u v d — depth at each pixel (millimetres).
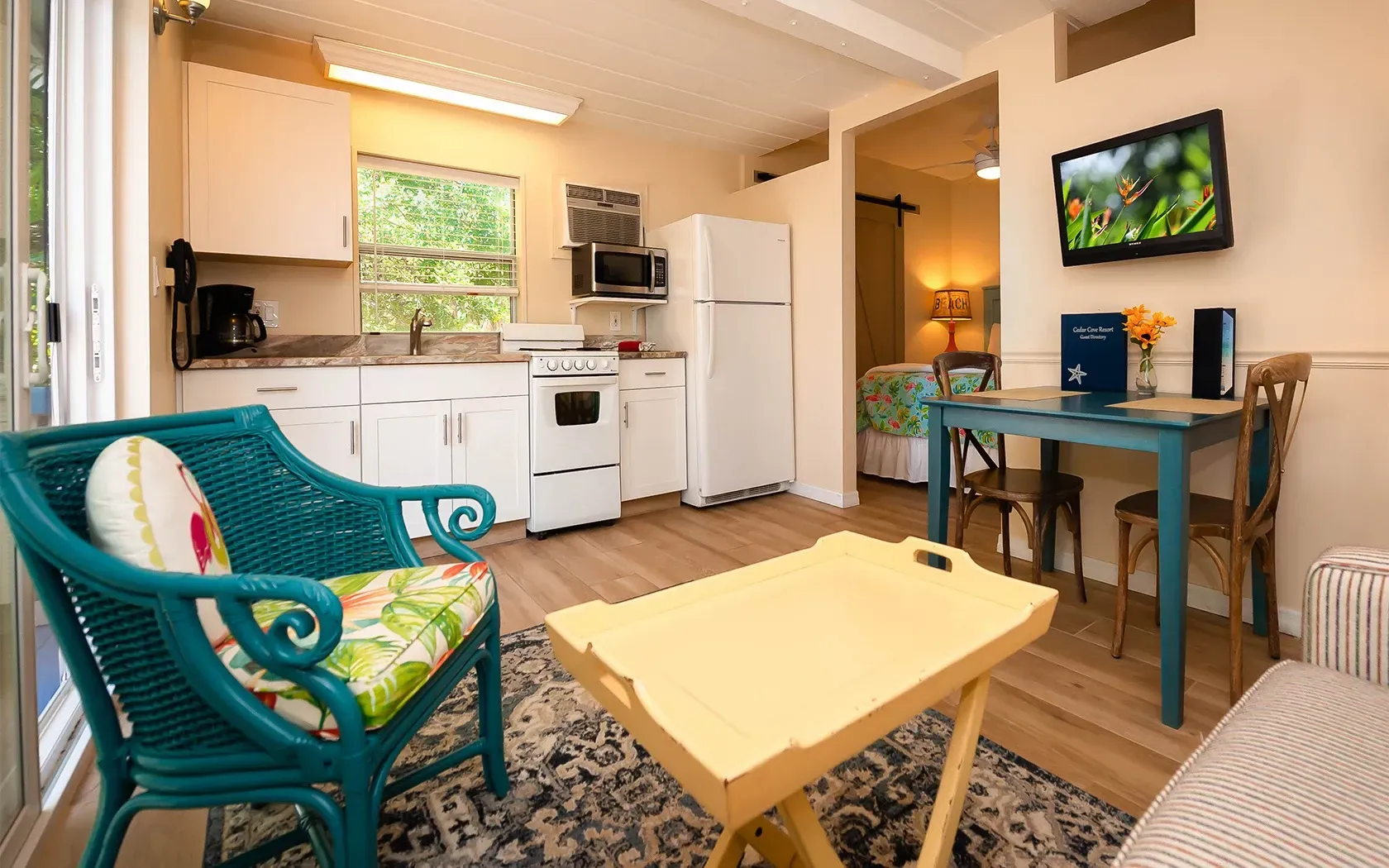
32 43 1470
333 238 3066
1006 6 2734
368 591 1217
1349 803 689
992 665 968
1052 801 1377
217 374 2631
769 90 3646
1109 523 2729
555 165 4012
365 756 891
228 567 1081
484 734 1373
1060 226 2674
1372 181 2006
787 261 4258
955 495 4309
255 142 2865
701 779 665
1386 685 1006
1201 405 2006
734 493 4227
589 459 3551
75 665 875
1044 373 2863
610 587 2721
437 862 1215
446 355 3152
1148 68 2479
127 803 916
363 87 3381
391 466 3037
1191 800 724
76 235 1683
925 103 3443
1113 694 1838
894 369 4973
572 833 1293
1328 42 2070
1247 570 2303
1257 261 2244
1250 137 2238
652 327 4352
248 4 2760
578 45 3133
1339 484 2102
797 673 899
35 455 867
